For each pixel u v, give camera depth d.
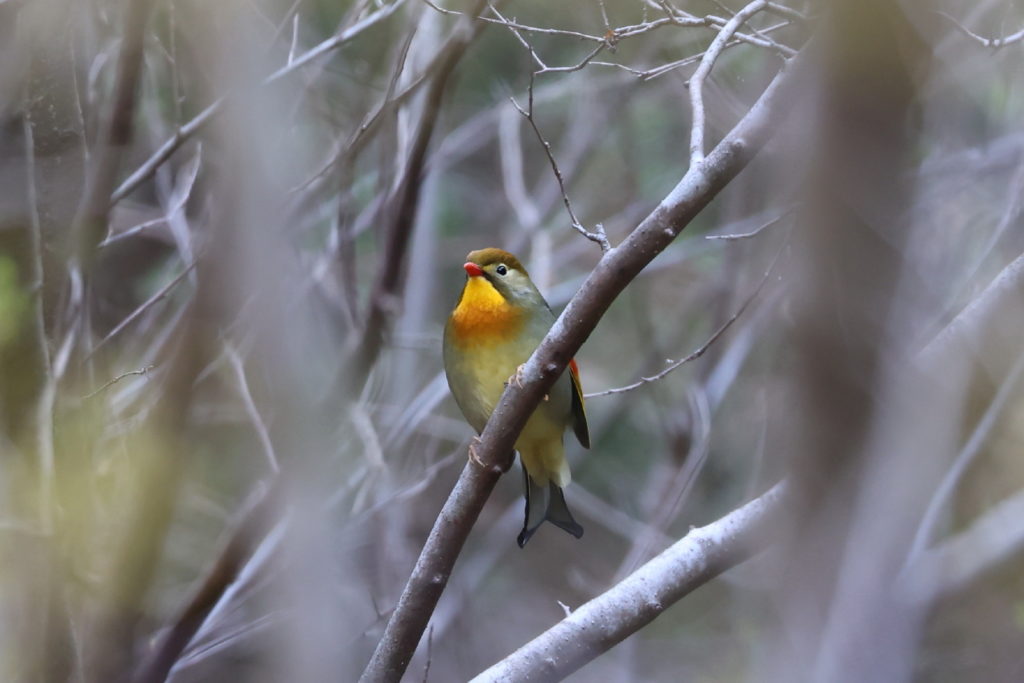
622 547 16.94
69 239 8.97
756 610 7.62
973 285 8.64
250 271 7.19
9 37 9.16
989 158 10.79
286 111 10.02
